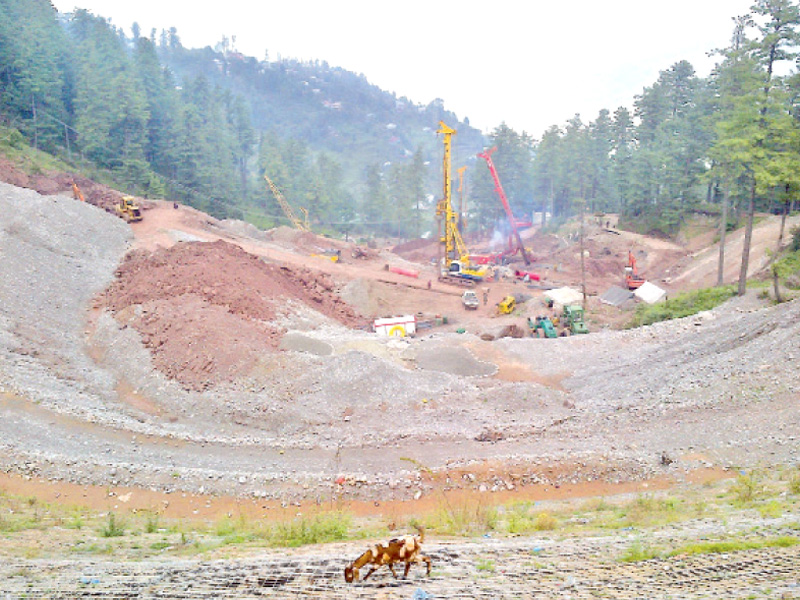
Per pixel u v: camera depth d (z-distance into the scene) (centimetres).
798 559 962
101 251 5819
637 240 9344
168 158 11875
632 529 1459
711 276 6825
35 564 1234
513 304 6738
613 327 5706
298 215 13000
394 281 7431
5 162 7738
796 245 6044
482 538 1425
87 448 2775
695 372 3447
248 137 14625
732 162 5200
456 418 3316
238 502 2414
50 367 3644
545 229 12406
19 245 4869
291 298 5272
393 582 902
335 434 3184
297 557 1165
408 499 2433
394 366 3875
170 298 4506
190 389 3644
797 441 2444
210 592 908
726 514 1554
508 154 13300
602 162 11988
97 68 11150
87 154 10412
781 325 3650
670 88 11312
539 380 4112
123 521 2020
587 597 808
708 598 773
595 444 2775
